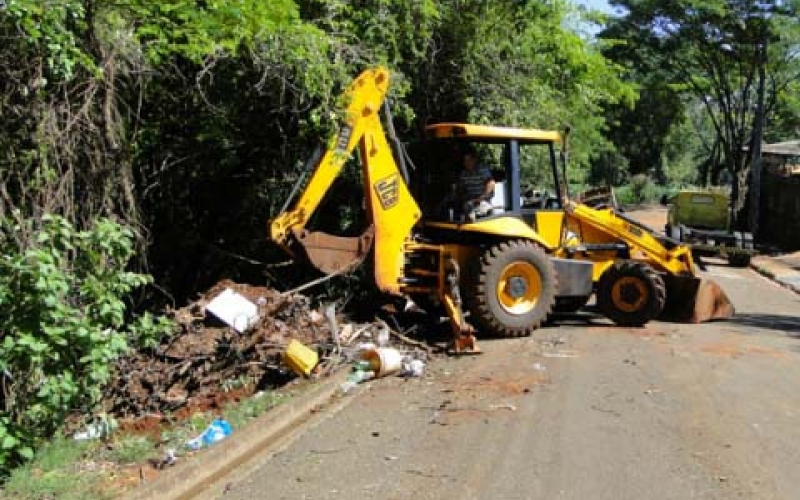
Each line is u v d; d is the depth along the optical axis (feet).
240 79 37.63
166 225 42.01
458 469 21.83
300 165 42.47
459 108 50.24
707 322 45.68
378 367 31.01
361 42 40.57
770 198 111.96
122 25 28.78
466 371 32.27
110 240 23.48
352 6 41.06
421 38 44.86
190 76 36.32
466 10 48.06
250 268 44.01
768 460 22.74
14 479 20.70
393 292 37.27
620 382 30.94
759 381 31.83
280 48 34.32
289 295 34.14
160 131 38.45
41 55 24.45
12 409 23.34
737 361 35.37
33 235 23.97
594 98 66.59
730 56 122.72
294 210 35.86
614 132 201.36
